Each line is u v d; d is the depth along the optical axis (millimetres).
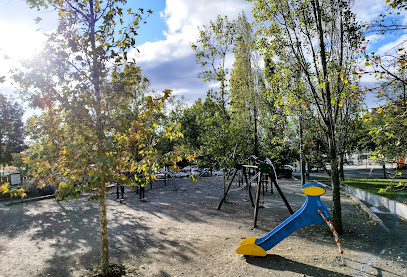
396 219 9250
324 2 8836
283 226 6348
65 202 15094
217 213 11539
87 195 17156
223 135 13094
